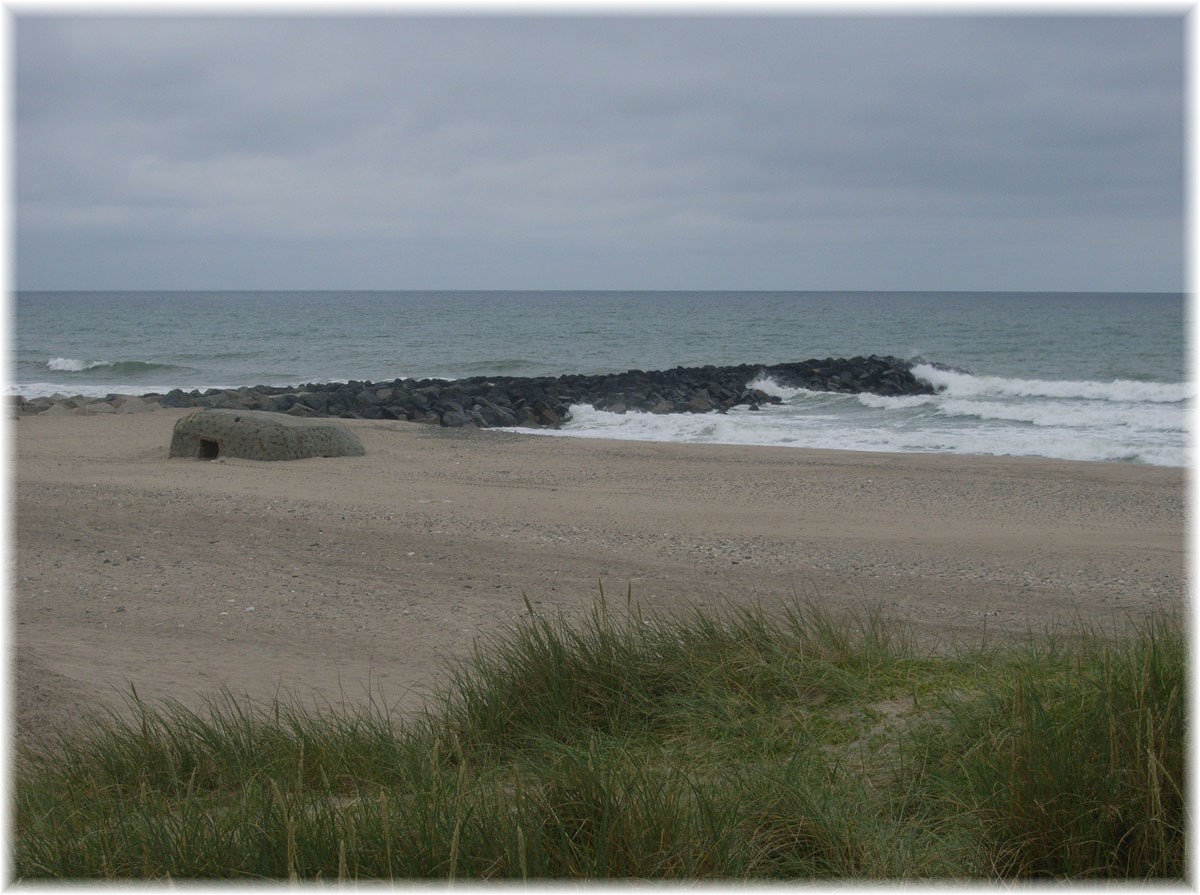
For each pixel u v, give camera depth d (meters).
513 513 13.30
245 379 46.50
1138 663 4.29
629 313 118.38
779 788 3.79
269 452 18.33
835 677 5.21
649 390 33.28
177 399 30.22
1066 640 6.05
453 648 7.64
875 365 41.53
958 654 5.85
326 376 48.06
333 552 10.93
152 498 13.70
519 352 59.59
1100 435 23.19
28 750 5.25
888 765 4.22
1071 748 3.71
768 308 136.62
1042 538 11.85
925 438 23.23
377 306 158.00
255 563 10.44
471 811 3.54
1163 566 10.21
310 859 3.43
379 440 21.89
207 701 5.57
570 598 9.05
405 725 5.42
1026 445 21.81
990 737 4.03
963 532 12.28
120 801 4.29
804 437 24.16
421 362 54.03
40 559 10.38
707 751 4.57
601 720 5.19
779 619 6.72
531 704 5.35
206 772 4.85
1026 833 3.51
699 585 9.47
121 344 65.25
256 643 7.86
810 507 14.13
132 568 10.15
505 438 22.78
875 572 9.98
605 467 18.08
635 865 3.31
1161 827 3.35
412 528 12.16
